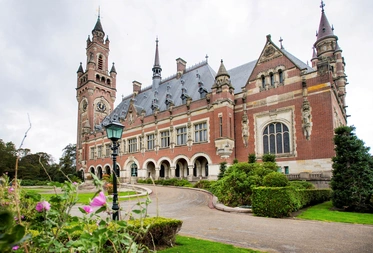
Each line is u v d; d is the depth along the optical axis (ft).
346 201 50.49
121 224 12.23
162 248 23.84
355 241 28.58
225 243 27.14
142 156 138.72
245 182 55.62
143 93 178.60
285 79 93.81
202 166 118.32
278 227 36.24
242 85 116.47
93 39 219.41
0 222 5.38
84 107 211.00
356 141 52.70
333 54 114.62
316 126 83.87
